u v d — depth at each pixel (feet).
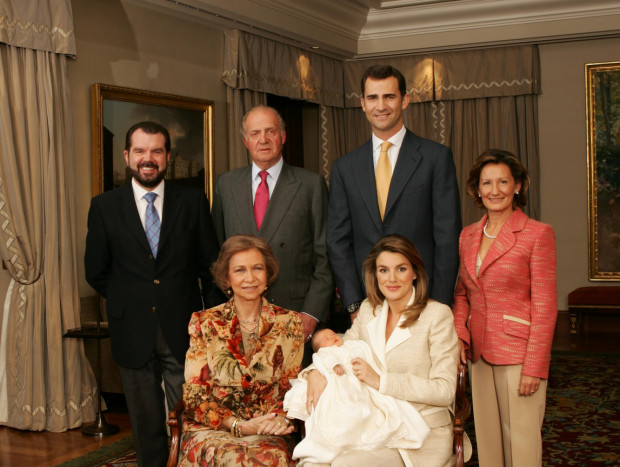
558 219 27.40
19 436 15.29
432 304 8.93
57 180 16.34
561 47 26.99
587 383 19.24
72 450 14.16
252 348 9.20
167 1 19.33
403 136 10.74
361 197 10.69
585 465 12.87
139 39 19.52
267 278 9.31
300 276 11.21
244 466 8.01
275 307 9.34
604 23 24.90
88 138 18.02
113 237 10.58
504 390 9.57
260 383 8.95
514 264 9.47
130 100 18.95
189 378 8.96
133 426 10.52
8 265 15.52
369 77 10.47
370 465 7.82
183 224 10.79
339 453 7.95
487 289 9.66
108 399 17.71
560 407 16.90
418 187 10.43
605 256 26.81
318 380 8.41
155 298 10.42
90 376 16.61
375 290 9.25
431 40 26.78
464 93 27.37
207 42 22.03
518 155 27.20
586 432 14.90
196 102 21.20
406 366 8.67
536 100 27.25
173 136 20.51
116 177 18.58
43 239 16.03
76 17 17.67
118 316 10.49
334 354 8.70
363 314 9.38
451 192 10.49
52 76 16.26
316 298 11.12
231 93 22.57
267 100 25.99
